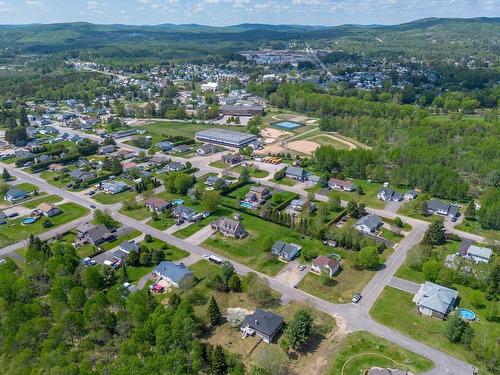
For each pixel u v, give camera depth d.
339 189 192.50
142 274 125.00
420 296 111.69
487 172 196.38
